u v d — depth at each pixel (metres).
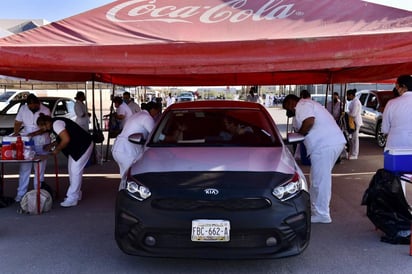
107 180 8.41
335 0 5.63
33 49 4.70
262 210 3.61
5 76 7.84
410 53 4.45
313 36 4.58
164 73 4.78
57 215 5.94
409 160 4.69
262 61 4.62
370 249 4.61
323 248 4.64
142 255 3.70
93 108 10.34
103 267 4.14
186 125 5.14
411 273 4.00
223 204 3.61
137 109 12.57
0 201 6.36
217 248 3.59
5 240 4.91
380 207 4.95
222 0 6.04
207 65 4.68
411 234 4.41
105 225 5.48
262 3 5.89
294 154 10.63
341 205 6.45
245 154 4.36
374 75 9.30
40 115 6.45
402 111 5.48
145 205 3.68
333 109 11.07
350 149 10.83
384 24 4.88
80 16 5.69
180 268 4.09
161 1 6.14
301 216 3.74
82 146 6.39
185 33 5.08
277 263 4.21
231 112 5.32
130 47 4.68
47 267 4.14
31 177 8.60
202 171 3.93
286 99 6.24
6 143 5.73
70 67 4.75
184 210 3.62
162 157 4.34
